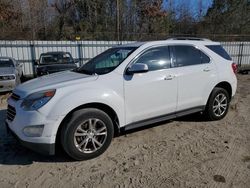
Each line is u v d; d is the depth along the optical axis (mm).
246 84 11109
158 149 4172
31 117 3521
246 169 3506
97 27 29953
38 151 3582
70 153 3697
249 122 5449
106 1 30156
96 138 3896
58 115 3551
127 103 4172
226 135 4723
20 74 11422
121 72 4152
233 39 20031
